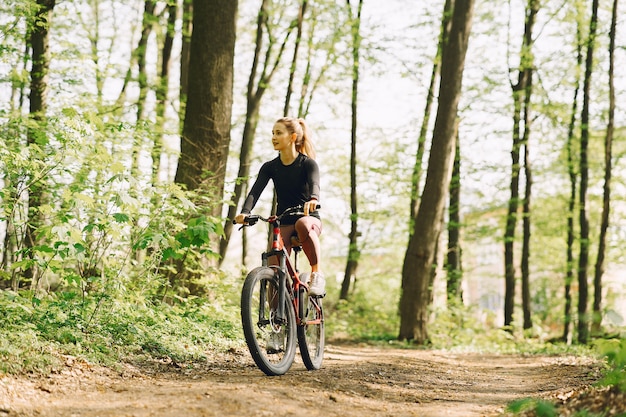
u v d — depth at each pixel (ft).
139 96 51.24
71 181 24.50
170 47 51.88
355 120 68.39
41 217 24.22
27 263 18.92
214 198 30.27
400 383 18.54
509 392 18.47
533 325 57.93
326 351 30.42
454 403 15.72
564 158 69.26
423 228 47.19
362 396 15.37
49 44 37.42
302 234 17.48
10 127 28.35
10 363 14.05
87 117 21.93
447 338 50.08
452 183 66.13
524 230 63.93
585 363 27.32
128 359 17.54
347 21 64.59
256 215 17.35
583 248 62.18
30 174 22.44
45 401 12.53
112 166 20.34
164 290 26.63
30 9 31.76
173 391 13.78
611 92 58.44
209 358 19.97
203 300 28.35
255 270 16.65
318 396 14.39
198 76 30.91
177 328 21.90
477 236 71.92
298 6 64.18
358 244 77.56
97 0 65.36
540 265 91.35
